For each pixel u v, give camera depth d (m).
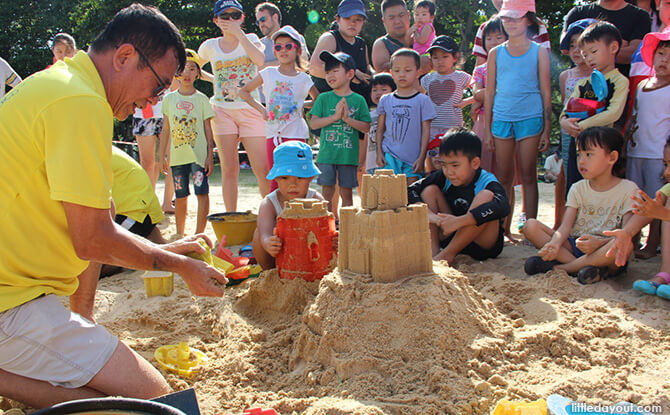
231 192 6.82
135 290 4.32
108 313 3.96
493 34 6.71
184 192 6.36
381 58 7.30
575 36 5.55
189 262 2.63
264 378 2.94
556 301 3.66
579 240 4.23
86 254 2.36
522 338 3.01
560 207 5.86
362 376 2.69
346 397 2.59
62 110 2.26
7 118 2.30
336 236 3.73
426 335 2.82
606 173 4.43
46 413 1.93
